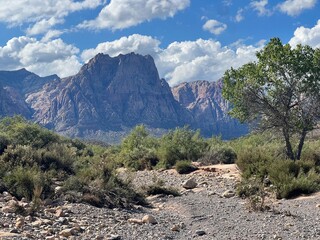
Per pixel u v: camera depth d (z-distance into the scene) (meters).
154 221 11.19
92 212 11.77
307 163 19.14
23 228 8.87
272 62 23.53
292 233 9.74
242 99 24.17
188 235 9.91
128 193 14.80
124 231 9.79
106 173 16.77
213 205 14.27
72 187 13.91
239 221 11.41
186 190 18.33
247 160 21.72
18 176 13.49
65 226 9.58
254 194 15.26
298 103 23.56
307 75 23.11
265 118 24.39
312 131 25.61
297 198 15.08
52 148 23.39
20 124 31.14
